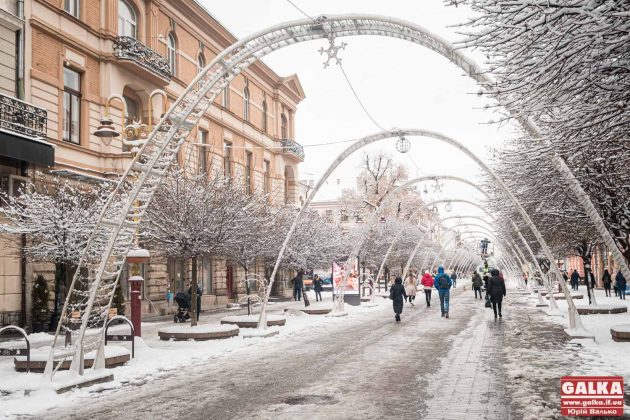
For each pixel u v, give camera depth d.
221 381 10.20
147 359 12.48
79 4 23.95
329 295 47.25
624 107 7.45
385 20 12.88
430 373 10.51
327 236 36.66
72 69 23.47
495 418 7.27
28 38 20.86
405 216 65.69
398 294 21.39
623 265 11.84
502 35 7.13
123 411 8.12
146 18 28.62
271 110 45.78
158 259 26.16
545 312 23.83
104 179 22.41
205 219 16.83
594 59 6.77
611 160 10.83
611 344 13.58
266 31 12.92
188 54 32.69
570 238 21.77
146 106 27.70
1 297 19.19
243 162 39.66
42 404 8.52
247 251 23.59
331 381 9.97
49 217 17.38
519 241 34.44
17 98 20.36
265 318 18.05
